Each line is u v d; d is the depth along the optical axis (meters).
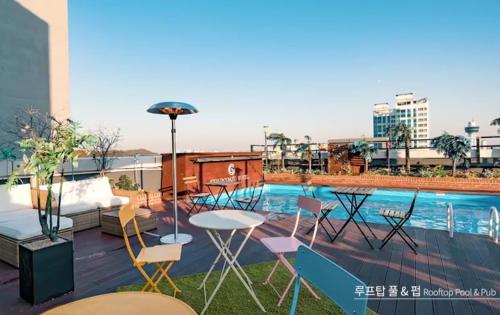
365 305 1.10
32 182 5.15
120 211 2.66
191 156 8.89
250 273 3.41
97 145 7.73
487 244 4.45
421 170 11.32
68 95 10.39
